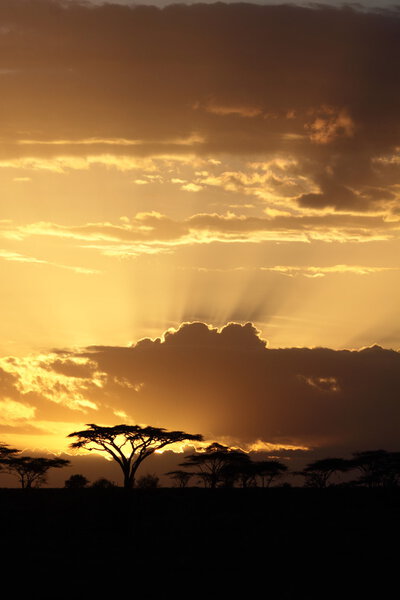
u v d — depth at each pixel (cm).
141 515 12375
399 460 18962
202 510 13325
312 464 19412
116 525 11388
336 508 13712
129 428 13462
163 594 7519
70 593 7525
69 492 14562
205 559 9038
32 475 19300
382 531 11006
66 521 11550
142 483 17212
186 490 16575
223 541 10219
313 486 19188
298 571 8456
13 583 7888
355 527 11444
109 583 7888
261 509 13550
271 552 9481
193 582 7944
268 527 11425
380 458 19025
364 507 13838
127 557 9144
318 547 9800
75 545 9881
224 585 7862
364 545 9962
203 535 10738
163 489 16750
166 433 13338
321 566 8706
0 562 8825
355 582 8000
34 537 10469
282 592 7606
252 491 16338
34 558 9062
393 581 8038
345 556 9238
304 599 7350
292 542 10144
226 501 14625
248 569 8519
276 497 15412
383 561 8969
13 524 11294
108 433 13350
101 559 9012
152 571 8425
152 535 10738
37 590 7644
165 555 9294
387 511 13200
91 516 11800
